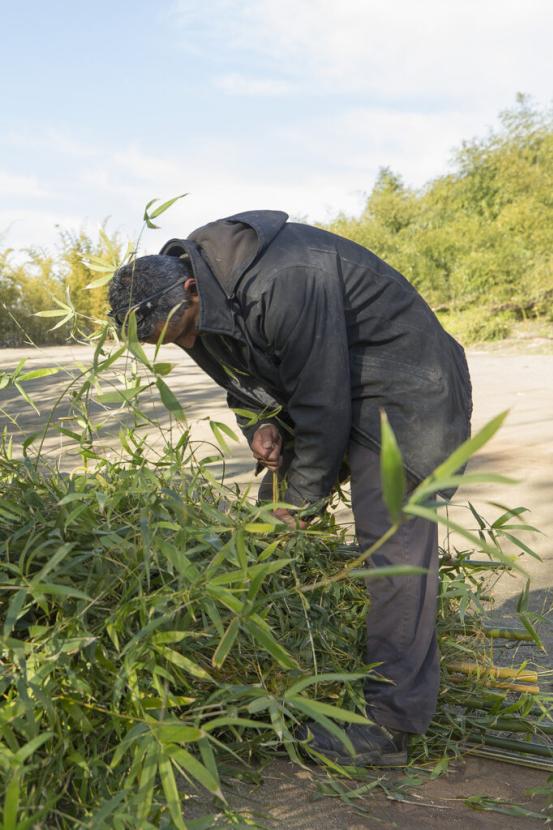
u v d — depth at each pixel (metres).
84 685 1.44
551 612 2.69
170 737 1.31
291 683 1.78
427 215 21.44
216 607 1.62
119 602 1.58
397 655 1.81
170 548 1.49
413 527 1.84
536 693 1.93
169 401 1.32
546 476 4.50
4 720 1.33
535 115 19.42
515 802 1.70
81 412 1.91
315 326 1.79
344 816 1.62
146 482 1.74
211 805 1.60
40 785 1.37
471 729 1.95
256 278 1.81
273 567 1.41
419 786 1.76
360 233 21.89
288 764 1.82
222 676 1.78
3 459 1.95
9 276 19.30
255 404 2.13
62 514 1.63
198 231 1.93
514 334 14.85
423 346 1.88
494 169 19.78
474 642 2.06
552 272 15.43
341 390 1.82
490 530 1.98
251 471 4.53
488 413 6.73
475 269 16.36
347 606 2.04
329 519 2.18
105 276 2.01
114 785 1.48
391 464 0.84
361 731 1.81
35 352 15.87
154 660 1.51
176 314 1.86
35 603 1.62
